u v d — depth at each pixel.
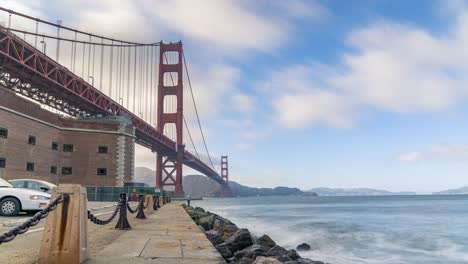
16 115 38.16
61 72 58.09
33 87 56.25
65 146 47.94
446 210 72.50
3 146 36.00
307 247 22.77
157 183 115.31
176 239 9.08
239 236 14.50
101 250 7.41
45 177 43.47
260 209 88.94
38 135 42.25
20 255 6.68
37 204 13.57
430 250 22.22
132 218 15.83
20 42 49.22
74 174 47.56
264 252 13.59
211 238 14.95
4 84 52.19
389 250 22.28
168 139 102.31
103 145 49.31
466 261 18.73
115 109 72.06
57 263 5.45
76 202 5.66
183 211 22.61
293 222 44.25
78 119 49.16
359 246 23.94
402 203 126.50
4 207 13.36
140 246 7.95
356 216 56.09
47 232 5.53
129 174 52.03
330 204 126.31
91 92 65.00
